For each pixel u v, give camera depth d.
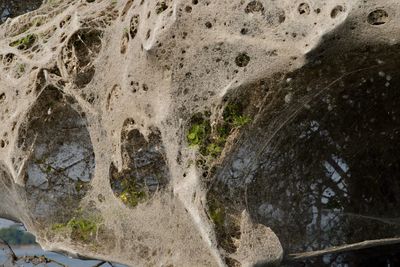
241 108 5.79
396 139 7.60
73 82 6.81
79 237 7.25
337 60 5.74
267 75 5.51
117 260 6.80
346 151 7.50
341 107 7.13
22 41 7.48
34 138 7.44
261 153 6.42
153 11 5.95
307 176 7.35
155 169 6.88
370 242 5.90
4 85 7.38
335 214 7.54
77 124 7.75
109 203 6.91
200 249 5.92
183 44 5.72
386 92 7.12
